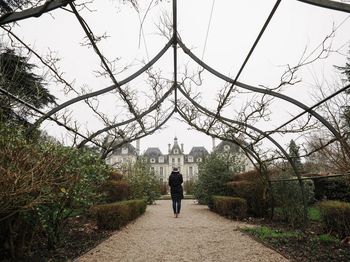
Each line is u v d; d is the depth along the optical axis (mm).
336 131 4258
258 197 8180
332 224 5145
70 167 4016
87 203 4664
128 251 4352
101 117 6184
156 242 5031
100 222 6238
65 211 4660
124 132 6773
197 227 6742
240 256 3965
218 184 11367
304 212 6043
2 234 3533
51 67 4293
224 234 5691
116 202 7398
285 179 6750
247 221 7543
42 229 4254
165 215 9836
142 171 15094
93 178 4922
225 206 8570
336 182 8469
